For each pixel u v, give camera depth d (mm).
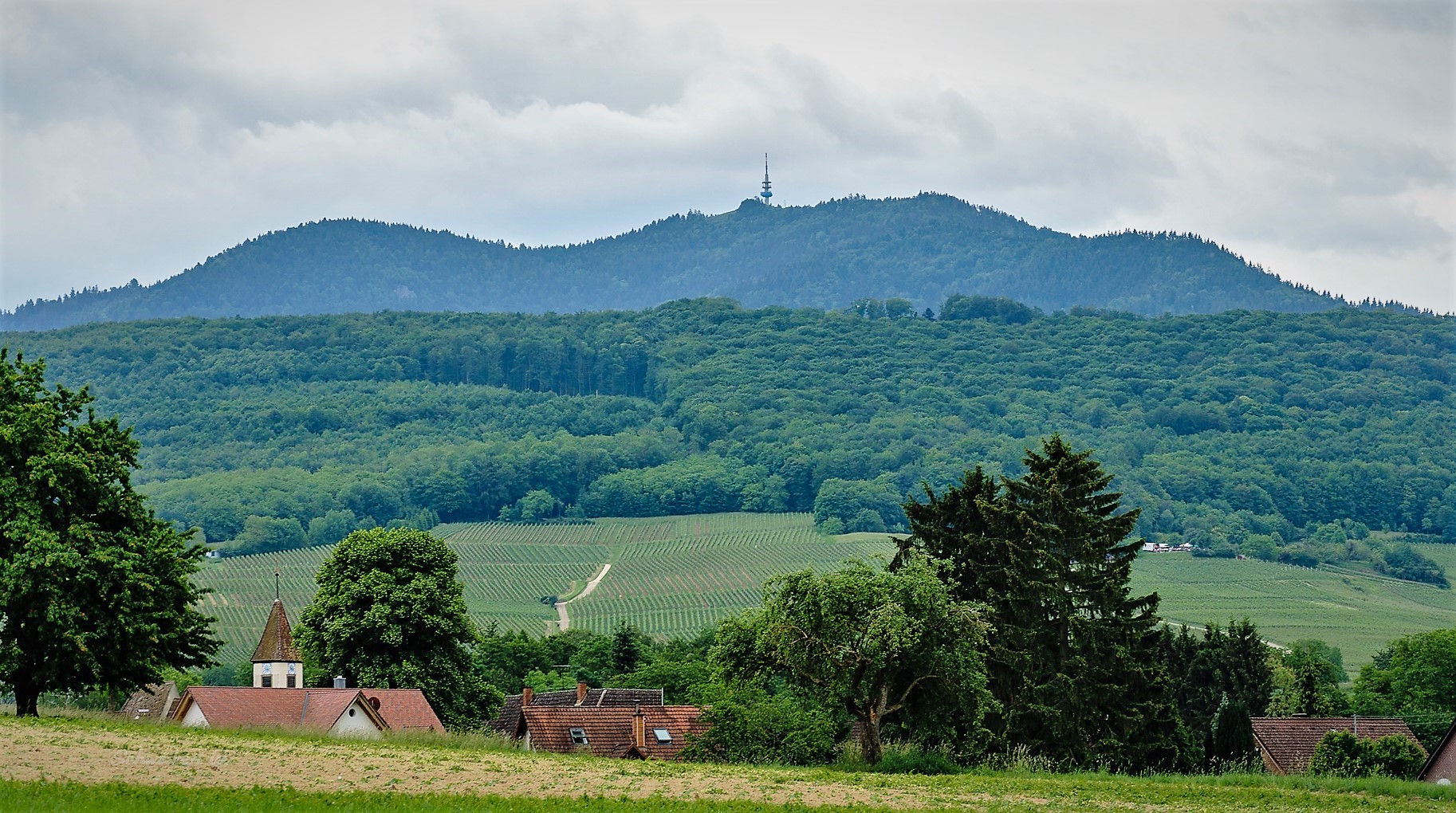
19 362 131375
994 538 152625
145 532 128125
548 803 87438
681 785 99375
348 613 181500
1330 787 113688
